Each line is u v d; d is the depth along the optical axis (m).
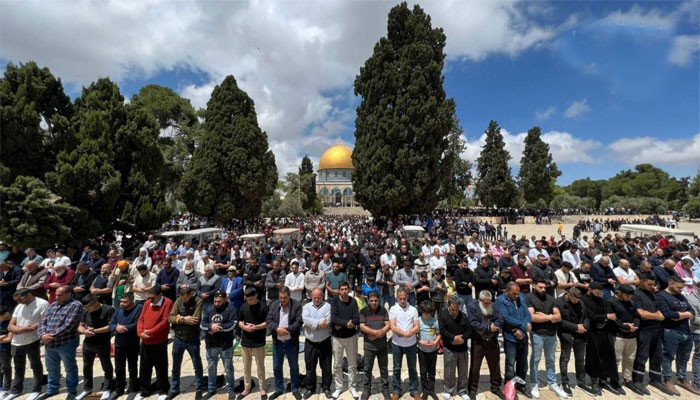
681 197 56.28
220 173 29.22
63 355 5.27
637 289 5.88
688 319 5.65
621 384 5.79
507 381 5.40
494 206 52.19
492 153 46.94
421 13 29.31
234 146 29.30
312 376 5.57
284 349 5.49
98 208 16.05
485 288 7.88
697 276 8.55
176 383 5.51
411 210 29.75
